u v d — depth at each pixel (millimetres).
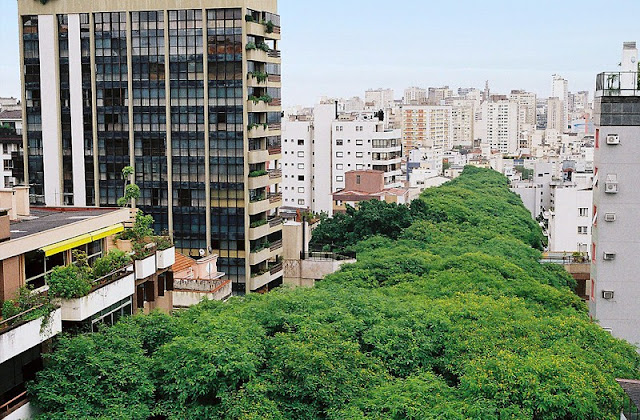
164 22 82500
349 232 99375
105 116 85375
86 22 84500
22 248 35938
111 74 84625
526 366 38844
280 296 49344
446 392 39000
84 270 38438
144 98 84000
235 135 82188
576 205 120625
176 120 83500
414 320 47281
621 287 60969
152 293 47094
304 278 87750
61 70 86062
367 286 64188
